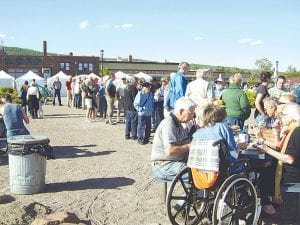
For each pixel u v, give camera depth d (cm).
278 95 1029
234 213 538
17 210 589
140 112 1302
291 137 586
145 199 714
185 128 657
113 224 596
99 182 823
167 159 638
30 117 2238
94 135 1533
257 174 610
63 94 4891
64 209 656
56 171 917
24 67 8062
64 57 8194
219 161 533
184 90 1041
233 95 950
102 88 2150
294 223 606
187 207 579
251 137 796
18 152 720
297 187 587
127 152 1166
